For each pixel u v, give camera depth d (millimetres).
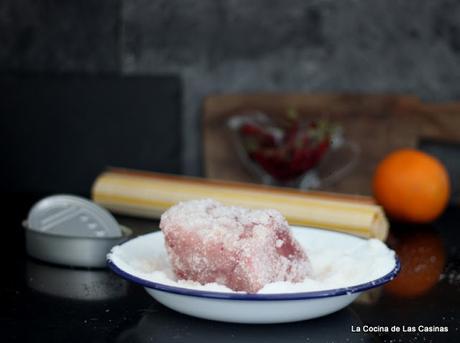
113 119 2135
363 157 2047
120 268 829
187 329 815
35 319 849
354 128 2057
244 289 796
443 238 1284
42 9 2203
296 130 1812
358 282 838
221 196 1318
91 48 2223
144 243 953
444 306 916
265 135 1810
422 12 2090
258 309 774
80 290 952
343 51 2150
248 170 2115
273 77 2199
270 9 2174
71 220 1104
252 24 2189
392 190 1343
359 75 2150
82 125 2113
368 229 1205
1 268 1041
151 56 2238
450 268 1092
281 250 829
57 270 1038
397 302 928
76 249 1037
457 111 1976
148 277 812
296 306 776
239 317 789
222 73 2219
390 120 2029
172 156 2197
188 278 833
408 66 2119
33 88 2072
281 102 2109
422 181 1329
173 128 2188
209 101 2146
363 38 2135
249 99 2129
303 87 2188
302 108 2096
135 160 2170
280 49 2186
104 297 926
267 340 783
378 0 2111
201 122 2232
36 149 2090
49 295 931
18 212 1434
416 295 959
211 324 829
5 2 2199
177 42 2227
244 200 1300
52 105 2086
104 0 2205
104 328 821
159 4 2217
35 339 790
